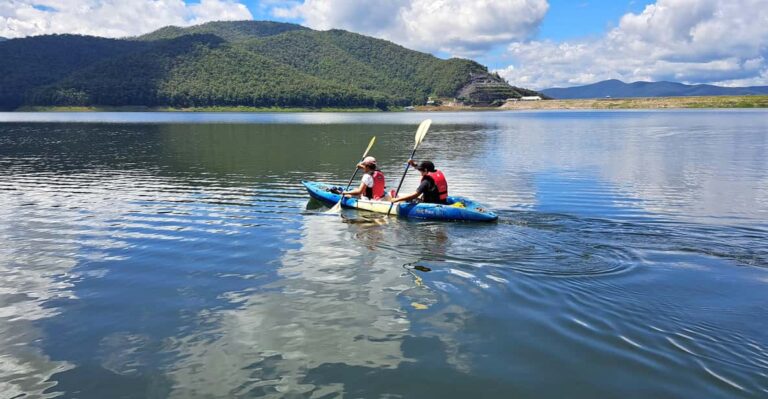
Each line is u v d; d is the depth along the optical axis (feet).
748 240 26.78
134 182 48.93
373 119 280.31
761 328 15.90
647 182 48.75
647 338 15.43
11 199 39.91
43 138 110.93
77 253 25.39
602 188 45.52
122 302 19.06
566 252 24.63
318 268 22.75
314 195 39.86
